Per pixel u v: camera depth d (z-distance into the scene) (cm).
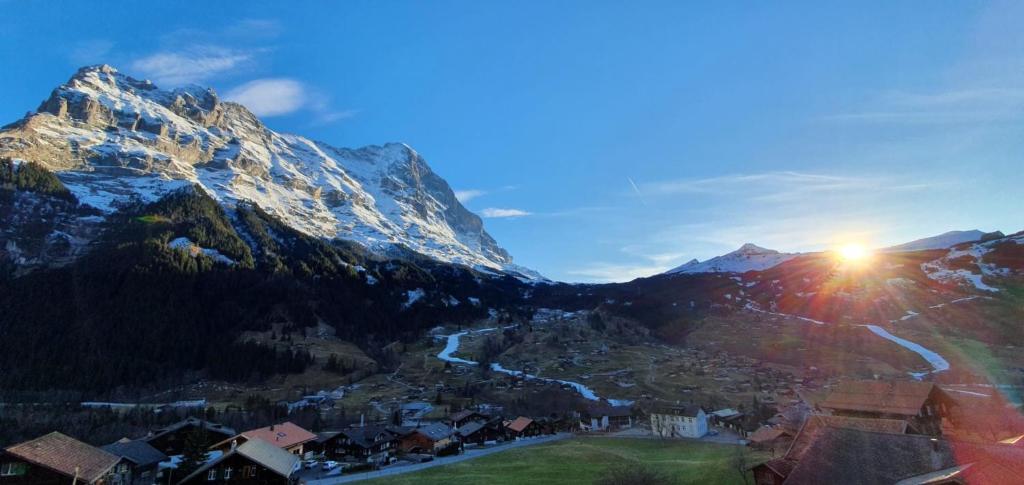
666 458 9300
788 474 4919
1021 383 16512
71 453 6191
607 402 17925
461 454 11344
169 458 9344
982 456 3812
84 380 17738
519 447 11800
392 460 10625
